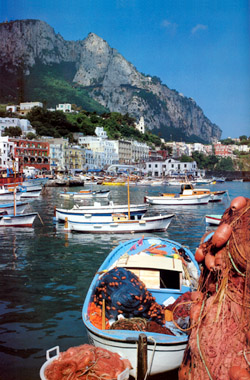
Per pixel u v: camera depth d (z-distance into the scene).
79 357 4.45
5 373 5.49
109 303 5.88
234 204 3.59
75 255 14.49
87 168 112.12
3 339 6.68
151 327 5.45
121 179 87.25
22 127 94.88
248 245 3.46
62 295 9.32
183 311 5.98
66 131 121.19
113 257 9.46
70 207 35.22
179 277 7.68
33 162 87.75
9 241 17.39
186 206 36.72
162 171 119.12
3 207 24.94
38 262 13.21
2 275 11.34
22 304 8.58
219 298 3.66
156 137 189.12
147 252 9.03
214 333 3.60
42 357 6.02
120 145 136.50
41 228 21.27
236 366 3.39
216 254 3.74
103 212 20.45
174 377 5.26
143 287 6.07
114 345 5.07
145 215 28.95
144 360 4.86
